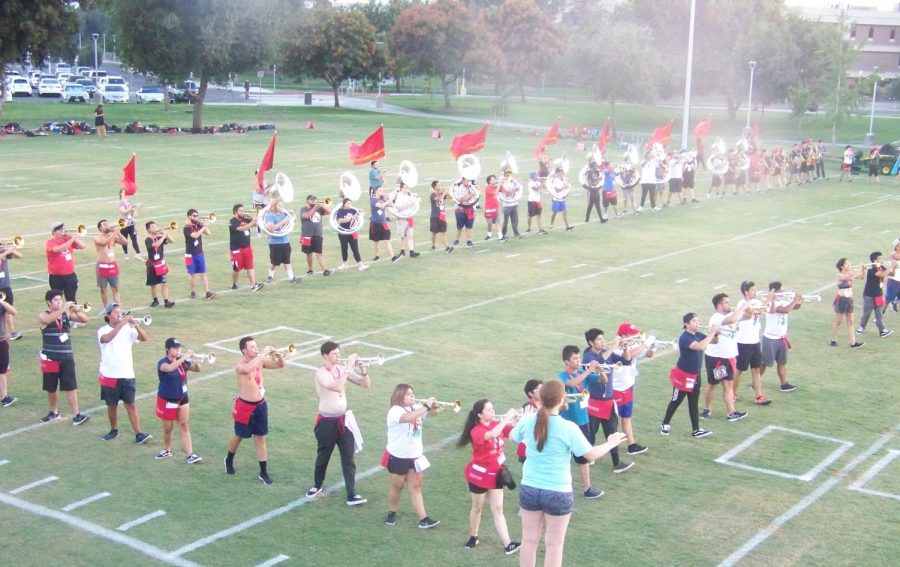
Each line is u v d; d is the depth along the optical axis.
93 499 11.20
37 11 53.28
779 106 96.19
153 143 51.28
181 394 12.09
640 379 15.86
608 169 31.12
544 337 17.95
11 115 62.16
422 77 137.00
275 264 22.05
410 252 25.22
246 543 10.14
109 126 55.97
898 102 104.81
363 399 14.59
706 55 72.94
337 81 81.12
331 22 79.75
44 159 43.16
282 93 100.19
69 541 10.17
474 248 26.59
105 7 60.91
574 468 12.27
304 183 37.09
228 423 13.65
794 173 41.94
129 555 9.87
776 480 11.96
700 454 12.80
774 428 13.78
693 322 13.09
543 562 9.78
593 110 85.31
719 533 10.51
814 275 23.73
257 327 18.44
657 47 74.31
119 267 23.61
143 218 29.42
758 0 75.12
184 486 11.59
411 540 10.29
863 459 12.66
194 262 20.50
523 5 78.44
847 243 28.11
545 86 117.06
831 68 58.66
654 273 23.66
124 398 12.77
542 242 27.58
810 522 10.80
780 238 28.80
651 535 10.43
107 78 87.50
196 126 58.03
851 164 44.38
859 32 110.88
